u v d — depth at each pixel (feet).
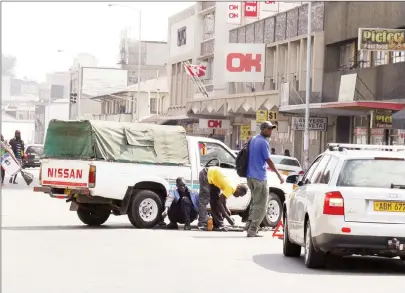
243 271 44.16
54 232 64.23
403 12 134.92
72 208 72.54
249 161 64.49
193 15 274.98
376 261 51.19
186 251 53.16
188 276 41.70
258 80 194.39
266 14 229.86
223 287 38.34
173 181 71.46
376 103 126.31
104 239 59.67
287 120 179.73
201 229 70.18
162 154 71.56
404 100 131.23
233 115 216.33
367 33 124.26
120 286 38.04
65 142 71.77
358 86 146.72
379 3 143.54
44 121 531.50
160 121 304.50
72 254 49.88
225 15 247.50
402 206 43.98
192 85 278.67
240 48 194.29
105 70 446.60
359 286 39.70
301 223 48.06
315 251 45.50
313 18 172.35
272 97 183.11
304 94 170.30
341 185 44.57
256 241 61.21
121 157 70.03
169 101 305.53
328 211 44.09
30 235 61.26
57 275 41.09
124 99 375.45
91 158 69.21
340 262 50.06
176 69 296.71
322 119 157.69
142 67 447.42
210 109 222.07
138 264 45.96
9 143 135.54
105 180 69.10
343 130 161.89
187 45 280.92
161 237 62.44
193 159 72.59
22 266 44.01
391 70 136.15
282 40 190.80
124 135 70.54
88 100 453.58
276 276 42.50
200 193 70.08
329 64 165.27
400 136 132.57
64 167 69.97
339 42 161.89
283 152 192.75
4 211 85.05
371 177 44.70
